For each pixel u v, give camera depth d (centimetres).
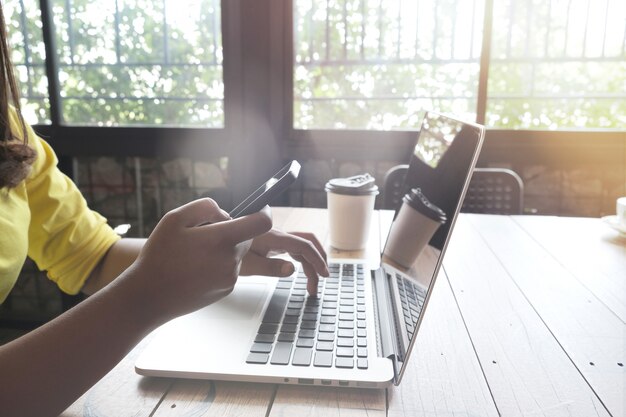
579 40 216
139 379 57
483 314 77
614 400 55
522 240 118
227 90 221
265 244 80
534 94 222
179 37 228
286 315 68
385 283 81
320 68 227
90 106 239
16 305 252
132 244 83
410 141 220
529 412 53
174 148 230
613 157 211
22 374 44
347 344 60
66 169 238
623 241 118
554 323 74
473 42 219
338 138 223
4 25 65
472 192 166
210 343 61
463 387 57
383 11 221
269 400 54
